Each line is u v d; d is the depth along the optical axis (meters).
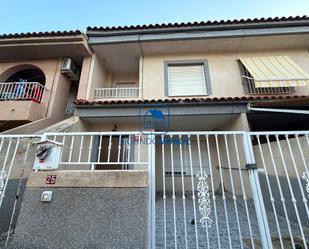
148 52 8.91
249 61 8.13
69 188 2.74
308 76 6.73
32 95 7.67
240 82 8.20
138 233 2.54
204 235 3.89
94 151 7.52
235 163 7.04
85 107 6.79
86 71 8.43
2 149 3.79
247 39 8.04
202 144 9.54
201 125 8.21
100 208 2.65
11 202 3.79
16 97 7.44
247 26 7.80
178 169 9.28
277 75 6.92
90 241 2.53
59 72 8.60
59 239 2.54
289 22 7.62
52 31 7.66
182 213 5.49
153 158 3.07
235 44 8.38
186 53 9.02
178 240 3.62
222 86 8.20
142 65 8.87
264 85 6.64
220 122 7.70
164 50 8.80
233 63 8.61
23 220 2.62
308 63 8.24
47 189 2.74
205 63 8.65
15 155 3.62
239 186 6.74
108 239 2.53
